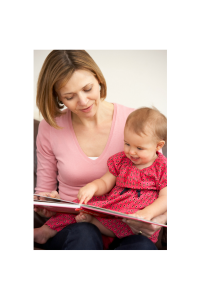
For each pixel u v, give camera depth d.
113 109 1.82
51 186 1.90
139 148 1.60
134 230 1.49
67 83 1.48
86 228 1.40
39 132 1.86
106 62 1.94
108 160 1.73
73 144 1.77
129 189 1.67
